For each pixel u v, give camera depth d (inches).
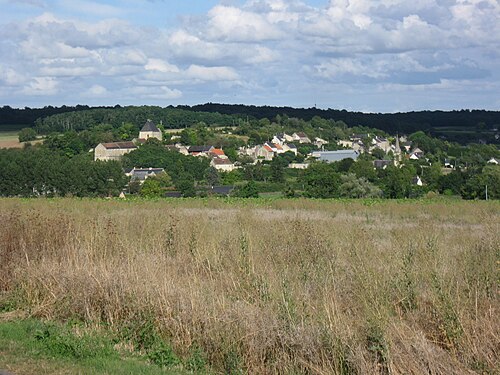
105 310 411.2
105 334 388.2
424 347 299.7
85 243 537.6
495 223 727.7
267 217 988.6
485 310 338.3
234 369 327.9
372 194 2282.2
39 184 2281.0
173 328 369.4
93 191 2380.7
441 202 1531.7
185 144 4571.9
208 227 676.7
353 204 1397.6
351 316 353.7
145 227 636.1
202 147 4047.7
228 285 425.4
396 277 398.0
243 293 406.6
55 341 364.5
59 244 542.9
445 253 474.6
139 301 397.4
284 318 345.7
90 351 354.0
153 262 474.6
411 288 381.7
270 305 367.9
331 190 2288.4
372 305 358.3
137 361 349.7
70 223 592.1
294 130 5575.8
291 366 317.4
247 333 340.8
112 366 333.1
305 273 432.5
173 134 4958.2
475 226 884.0
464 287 373.1
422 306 365.1
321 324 338.0
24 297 466.6
